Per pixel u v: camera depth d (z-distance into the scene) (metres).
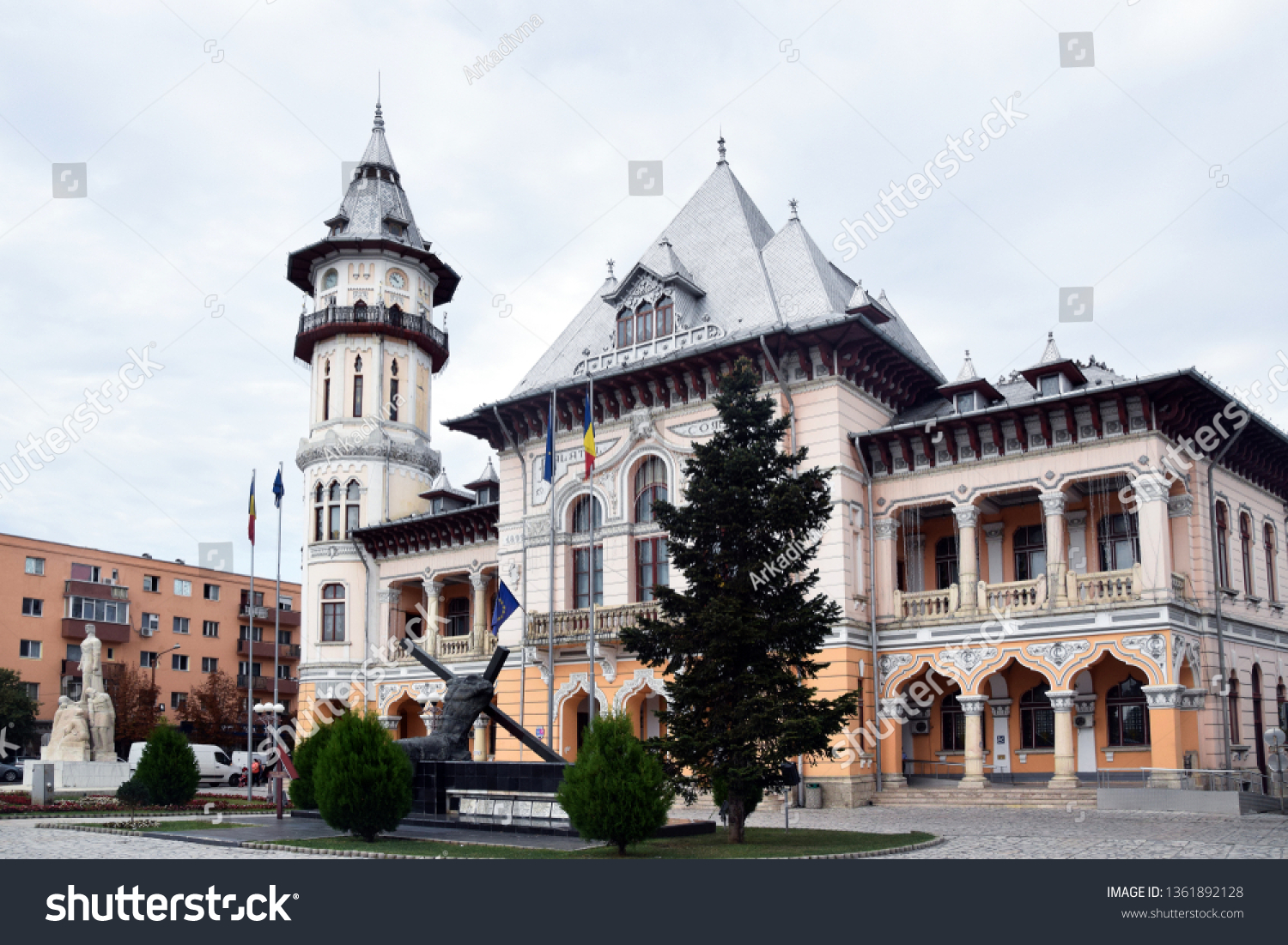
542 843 19.89
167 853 18.62
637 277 39.97
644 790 18.11
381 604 51.09
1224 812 26.64
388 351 52.75
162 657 77.38
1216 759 31.25
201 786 53.84
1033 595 32.94
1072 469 32.69
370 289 52.38
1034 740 35.75
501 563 42.31
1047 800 30.11
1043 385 33.53
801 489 22.08
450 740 24.78
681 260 42.12
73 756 39.22
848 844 19.97
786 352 35.72
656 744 21.20
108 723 40.50
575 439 40.53
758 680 21.08
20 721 64.06
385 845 19.39
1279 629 37.25
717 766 20.88
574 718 39.81
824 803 32.62
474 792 22.95
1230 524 35.31
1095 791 29.61
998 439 34.09
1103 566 34.97
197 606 80.19
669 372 37.50
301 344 53.75
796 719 20.61
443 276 55.41
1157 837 21.06
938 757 37.28
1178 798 27.39
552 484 36.50
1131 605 30.59
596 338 42.22
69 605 71.44
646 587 36.50
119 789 30.62
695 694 21.34
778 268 39.09
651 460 38.69
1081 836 21.44
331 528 51.44
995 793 30.94
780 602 22.11
